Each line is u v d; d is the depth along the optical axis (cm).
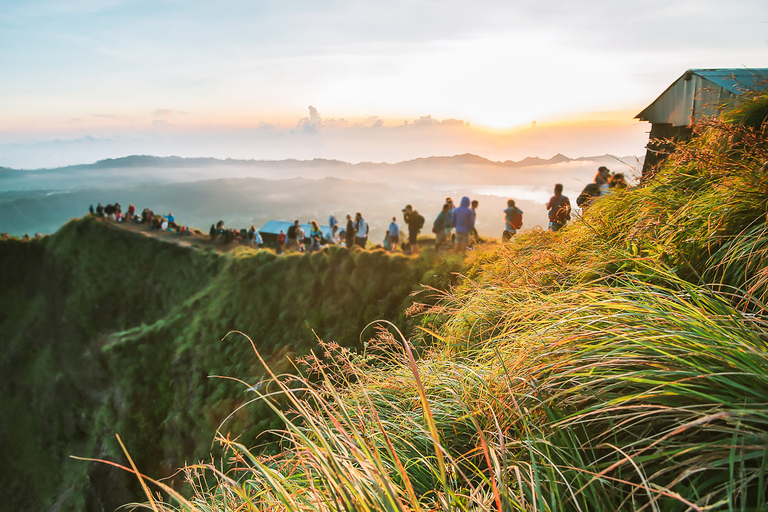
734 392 118
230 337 2048
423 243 2002
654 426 131
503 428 165
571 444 143
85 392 2878
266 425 655
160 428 1930
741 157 320
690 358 139
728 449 106
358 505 113
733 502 100
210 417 1576
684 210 300
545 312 248
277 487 125
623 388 147
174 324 2484
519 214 949
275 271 2120
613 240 361
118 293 3722
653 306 188
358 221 1958
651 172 425
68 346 3681
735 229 254
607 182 578
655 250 291
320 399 143
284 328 1803
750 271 218
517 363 191
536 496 129
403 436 195
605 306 197
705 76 720
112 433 2084
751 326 162
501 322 322
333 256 1834
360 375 280
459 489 146
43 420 3156
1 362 3762
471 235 1362
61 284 4053
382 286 1432
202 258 3266
